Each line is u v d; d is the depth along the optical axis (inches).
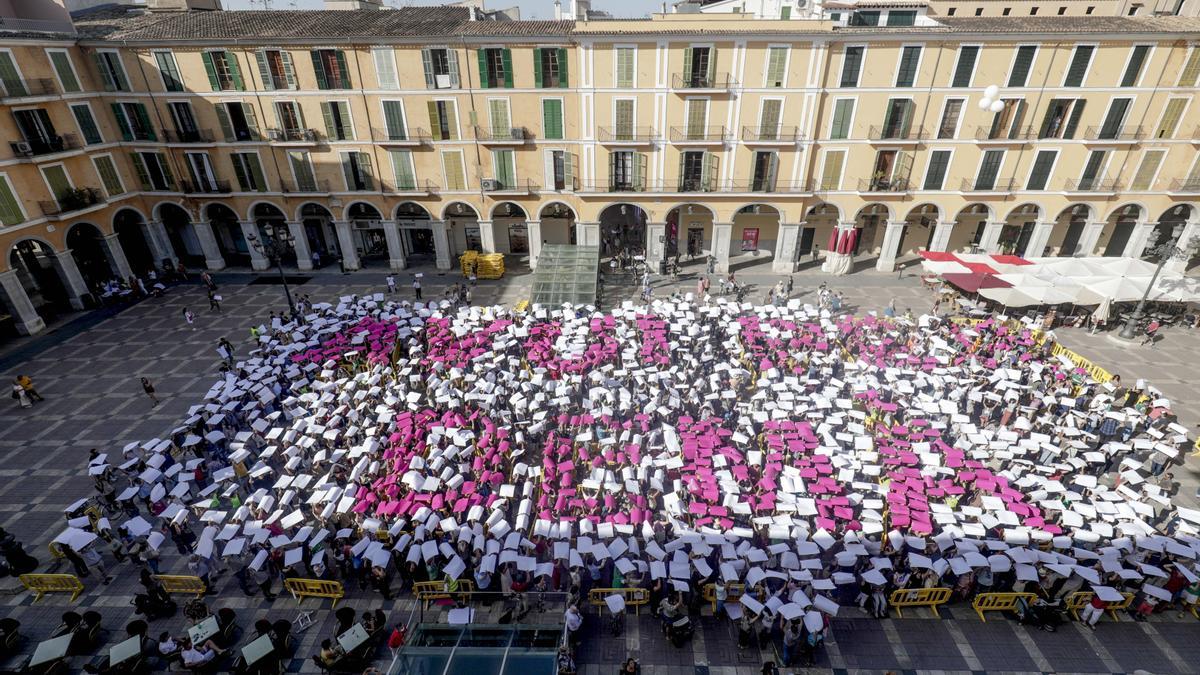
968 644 733.9
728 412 1120.2
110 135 1788.9
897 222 1888.5
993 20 1728.6
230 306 1729.8
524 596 764.6
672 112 1716.3
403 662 633.6
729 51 1631.4
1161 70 1625.2
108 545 884.0
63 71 1631.4
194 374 1357.0
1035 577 735.7
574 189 1841.8
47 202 1571.1
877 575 740.7
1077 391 1177.4
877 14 1716.3
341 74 1717.5
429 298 1774.1
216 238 2121.1
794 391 1147.3
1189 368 1355.8
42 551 874.1
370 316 1526.8
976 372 1240.2
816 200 1854.1
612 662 715.4
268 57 1699.1
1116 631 749.9
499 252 2186.3
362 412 1134.4
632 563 756.0
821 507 850.8
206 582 806.5
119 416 1198.3
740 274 1955.0
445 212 1930.4
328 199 1900.8
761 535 844.6
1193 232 1844.2
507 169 1833.2
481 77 1702.8
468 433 1022.4
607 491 887.7
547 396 1175.0
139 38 1669.5
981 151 1753.2
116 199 1793.8
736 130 1734.7
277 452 1043.3
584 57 1651.1
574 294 1627.7
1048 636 743.1
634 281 1904.5
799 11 1860.2
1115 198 1811.0
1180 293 1439.5
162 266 1967.3
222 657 706.8
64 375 1352.1
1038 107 1688.0
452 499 882.1
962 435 1031.0
